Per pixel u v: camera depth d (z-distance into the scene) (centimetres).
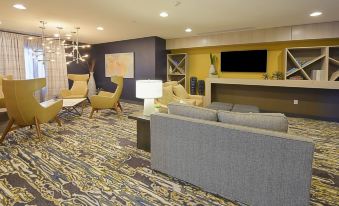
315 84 464
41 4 346
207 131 181
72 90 628
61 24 484
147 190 198
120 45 737
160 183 209
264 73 571
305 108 523
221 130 173
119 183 210
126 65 727
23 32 587
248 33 549
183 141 198
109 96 528
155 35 627
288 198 151
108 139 339
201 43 624
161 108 302
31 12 390
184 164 202
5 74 567
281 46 547
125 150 294
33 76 637
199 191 196
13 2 337
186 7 360
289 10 375
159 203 180
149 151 287
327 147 312
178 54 684
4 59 564
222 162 177
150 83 276
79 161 258
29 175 223
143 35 628
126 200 183
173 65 709
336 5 348
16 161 255
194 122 188
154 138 222
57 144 314
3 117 471
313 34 473
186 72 683
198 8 365
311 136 369
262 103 577
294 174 146
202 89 660
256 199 165
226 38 582
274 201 157
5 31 563
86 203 179
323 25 462
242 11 382
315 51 510
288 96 541
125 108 610
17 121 329
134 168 241
